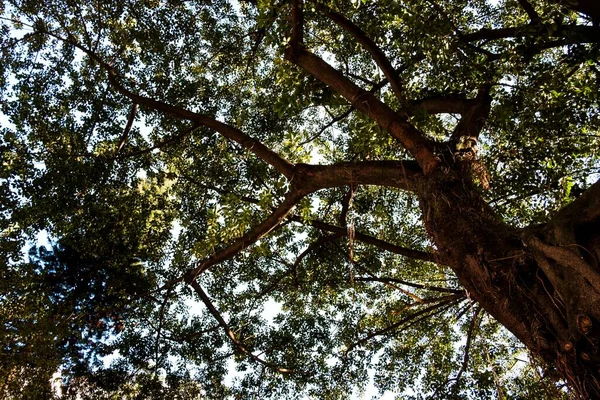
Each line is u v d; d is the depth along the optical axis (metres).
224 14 10.78
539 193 7.44
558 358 3.19
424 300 7.54
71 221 9.70
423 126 6.53
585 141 7.39
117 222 9.91
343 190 10.16
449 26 6.30
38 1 9.90
